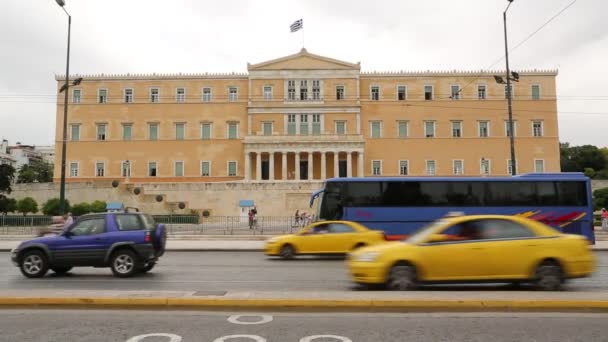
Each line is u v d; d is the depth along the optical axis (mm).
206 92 85375
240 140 84062
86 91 84812
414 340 8398
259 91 84688
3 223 38594
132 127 84375
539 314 10219
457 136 83188
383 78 85125
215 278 16750
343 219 27375
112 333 8852
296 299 10742
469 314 10227
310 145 80375
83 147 83875
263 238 36438
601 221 49219
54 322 9688
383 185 27656
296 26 77062
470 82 84062
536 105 83000
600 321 9672
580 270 12953
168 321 9734
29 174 139000
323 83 84625
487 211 27094
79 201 65125
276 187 67500
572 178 27562
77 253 17312
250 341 8320
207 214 59094
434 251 12977
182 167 83750
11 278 17344
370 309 10508
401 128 83750
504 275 12844
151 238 17719
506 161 82188
